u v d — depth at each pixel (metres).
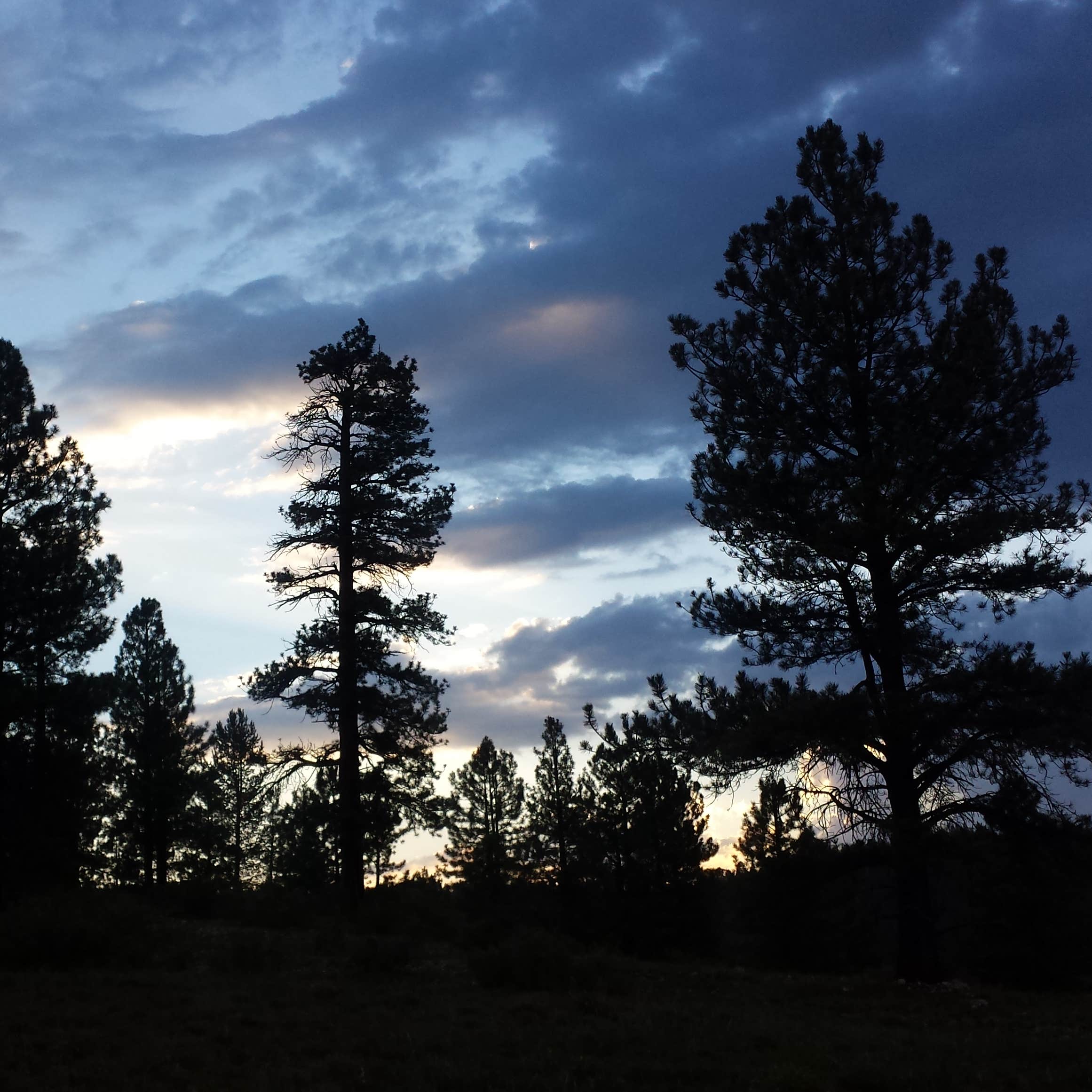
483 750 57.31
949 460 21.84
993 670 20.02
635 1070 11.32
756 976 22.23
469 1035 13.23
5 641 32.03
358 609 31.84
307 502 33.31
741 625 22.98
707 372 23.86
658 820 32.16
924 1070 11.38
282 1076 10.70
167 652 51.34
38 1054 11.53
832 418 23.50
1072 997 19.48
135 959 19.84
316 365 34.41
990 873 26.45
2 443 33.06
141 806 48.72
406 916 27.92
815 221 24.12
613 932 31.58
